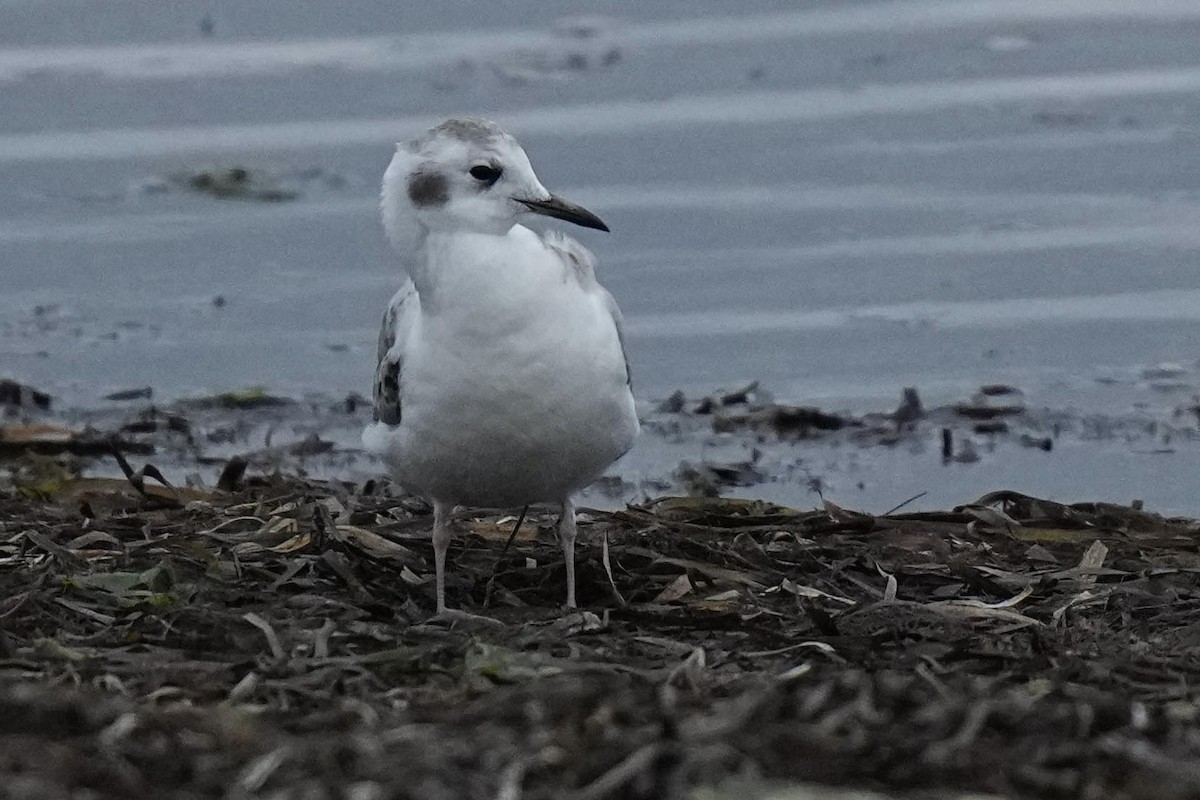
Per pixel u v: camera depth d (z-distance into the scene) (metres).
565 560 10.74
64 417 15.56
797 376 16.03
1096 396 15.44
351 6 23.56
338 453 14.79
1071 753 6.93
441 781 6.56
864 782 6.75
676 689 7.96
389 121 20.88
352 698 8.05
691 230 18.44
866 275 17.61
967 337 16.50
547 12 23.47
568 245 10.23
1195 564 11.07
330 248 18.62
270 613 9.72
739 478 14.20
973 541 11.62
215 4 23.64
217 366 16.53
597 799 6.55
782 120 20.58
